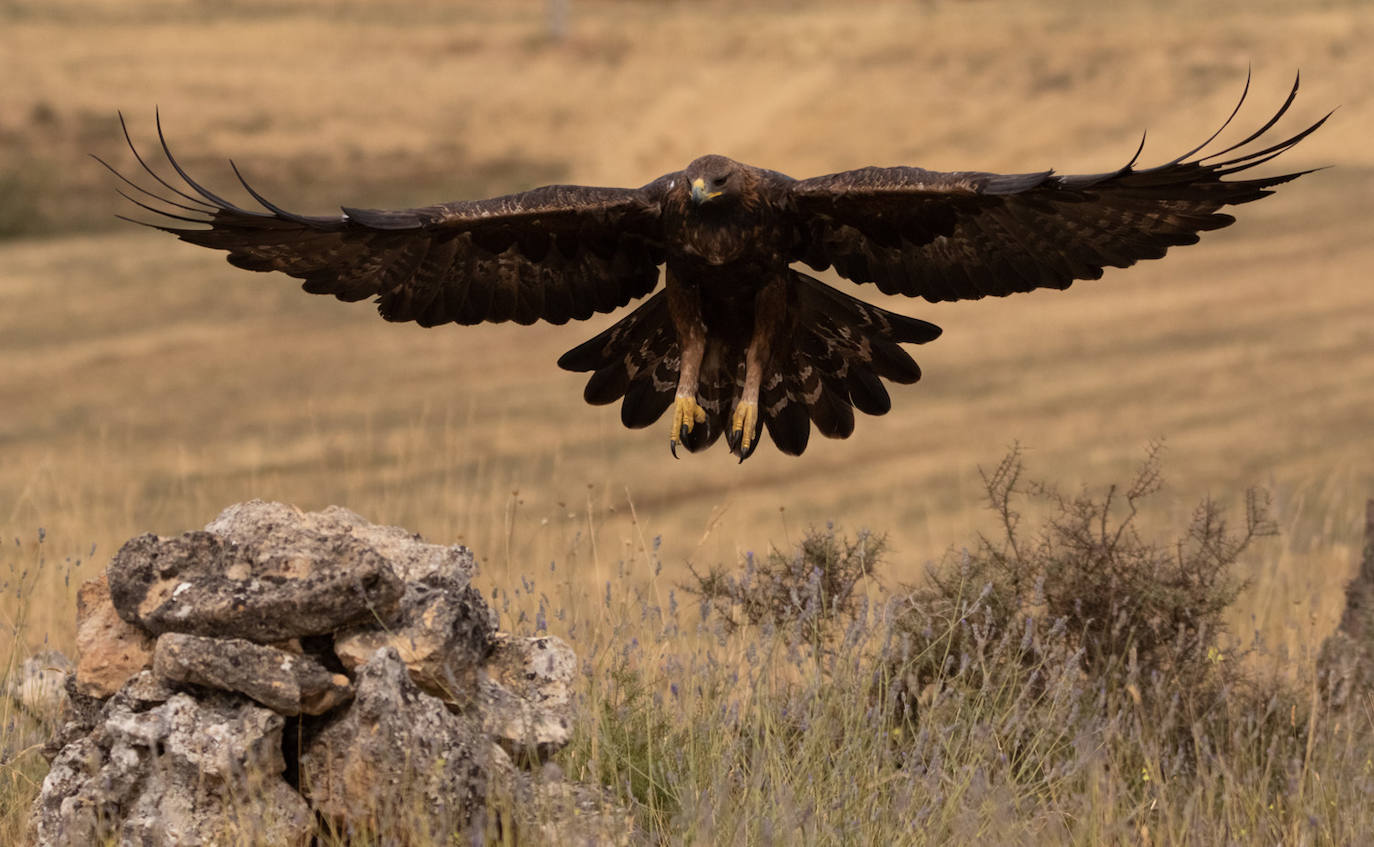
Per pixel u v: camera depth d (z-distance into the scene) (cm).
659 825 860
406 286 966
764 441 3631
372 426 3816
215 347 4844
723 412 998
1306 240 5853
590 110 8738
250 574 818
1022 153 7581
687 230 899
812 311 972
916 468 3331
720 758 877
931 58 8706
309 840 780
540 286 982
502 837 801
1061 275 927
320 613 802
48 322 5138
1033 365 4488
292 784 807
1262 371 4241
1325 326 4750
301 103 8588
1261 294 5206
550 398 4200
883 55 8800
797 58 8962
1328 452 3259
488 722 837
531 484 3094
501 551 1310
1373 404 3781
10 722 969
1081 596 1070
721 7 10444
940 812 851
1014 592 1064
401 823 763
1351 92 7675
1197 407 3859
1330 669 1097
